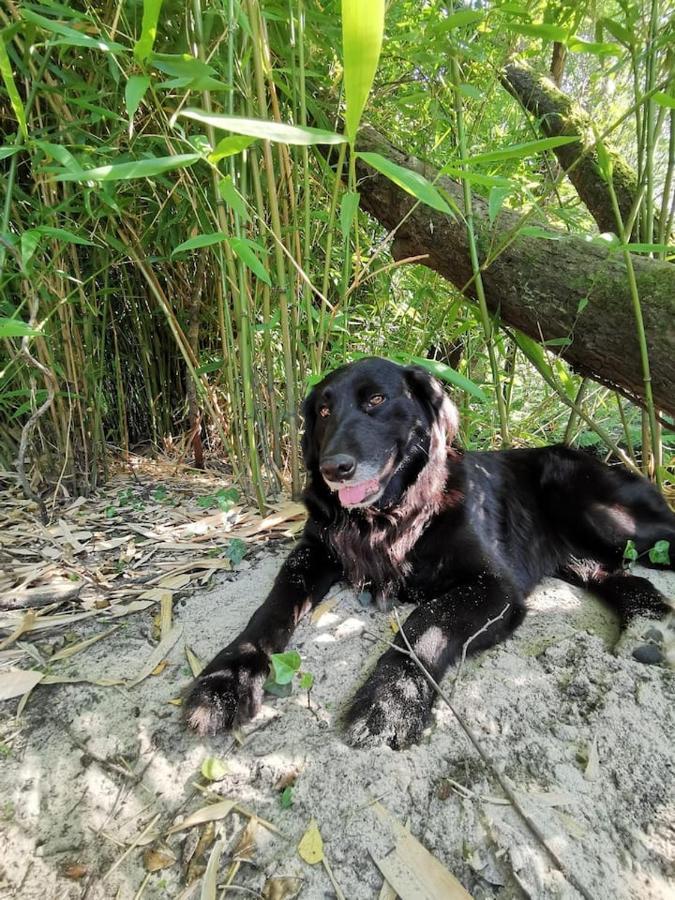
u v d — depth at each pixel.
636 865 0.40
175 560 0.77
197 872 0.41
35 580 0.72
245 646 0.56
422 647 0.54
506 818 0.42
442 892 0.39
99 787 0.47
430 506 0.68
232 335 0.86
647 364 0.71
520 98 1.04
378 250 0.79
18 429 1.03
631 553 0.74
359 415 0.67
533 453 0.87
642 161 0.74
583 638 0.58
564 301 0.78
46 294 0.76
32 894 0.40
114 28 0.61
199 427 1.15
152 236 0.92
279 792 0.45
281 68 0.75
